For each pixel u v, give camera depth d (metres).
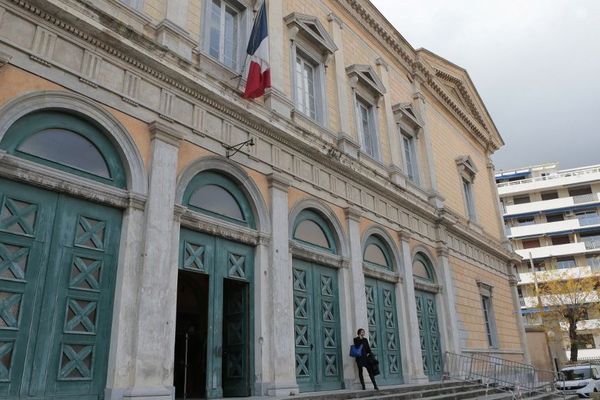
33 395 6.25
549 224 49.38
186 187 9.02
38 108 7.02
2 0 6.92
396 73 19.16
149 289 7.70
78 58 7.71
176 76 9.09
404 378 13.88
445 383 13.80
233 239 9.78
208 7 10.84
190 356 11.88
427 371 15.27
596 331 42.09
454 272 18.62
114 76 8.19
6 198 6.54
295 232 11.45
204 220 9.18
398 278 14.81
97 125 7.80
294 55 13.19
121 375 7.08
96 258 7.39
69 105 7.39
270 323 9.84
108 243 7.60
